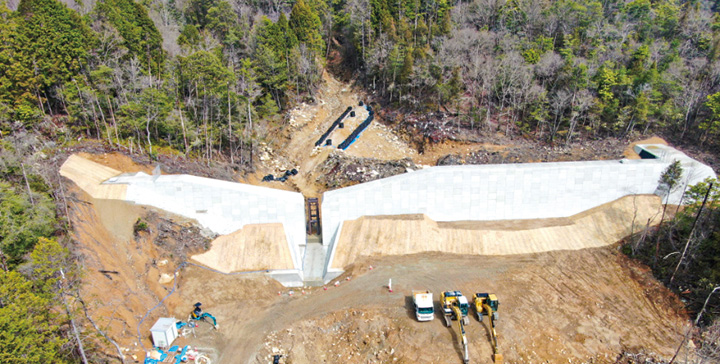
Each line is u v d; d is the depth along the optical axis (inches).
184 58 2464.3
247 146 2716.5
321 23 3713.1
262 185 2591.0
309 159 2807.6
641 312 1653.5
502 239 1998.0
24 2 2214.6
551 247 1973.4
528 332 1549.0
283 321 1621.6
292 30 3289.9
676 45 3070.9
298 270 1872.5
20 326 1019.9
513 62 2834.6
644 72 2701.8
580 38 3198.8
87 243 1643.7
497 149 2694.4
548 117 2770.7
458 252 1958.7
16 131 2038.6
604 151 2573.8
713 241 1749.5
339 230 2076.8
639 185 2145.7
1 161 1656.0
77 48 2267.5
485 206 2149.4
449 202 2135.8
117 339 1419.8
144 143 2343.8
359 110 3287.4
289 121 3024.1
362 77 3548.2
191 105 2509.8
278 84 3105.3
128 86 2364.7
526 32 3275.1
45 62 2182.6
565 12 3213.6
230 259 1898.4
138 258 1724.9
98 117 2345.0
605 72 2711.6
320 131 3048.7
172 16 3737.7
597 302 1686.8
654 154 2338.8
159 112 2281.0
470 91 3026.6
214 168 2425.0
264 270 1865.2
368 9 3513.8
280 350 1519.4
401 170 2596.0
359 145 2903.5
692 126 2628.0
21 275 1155.9
